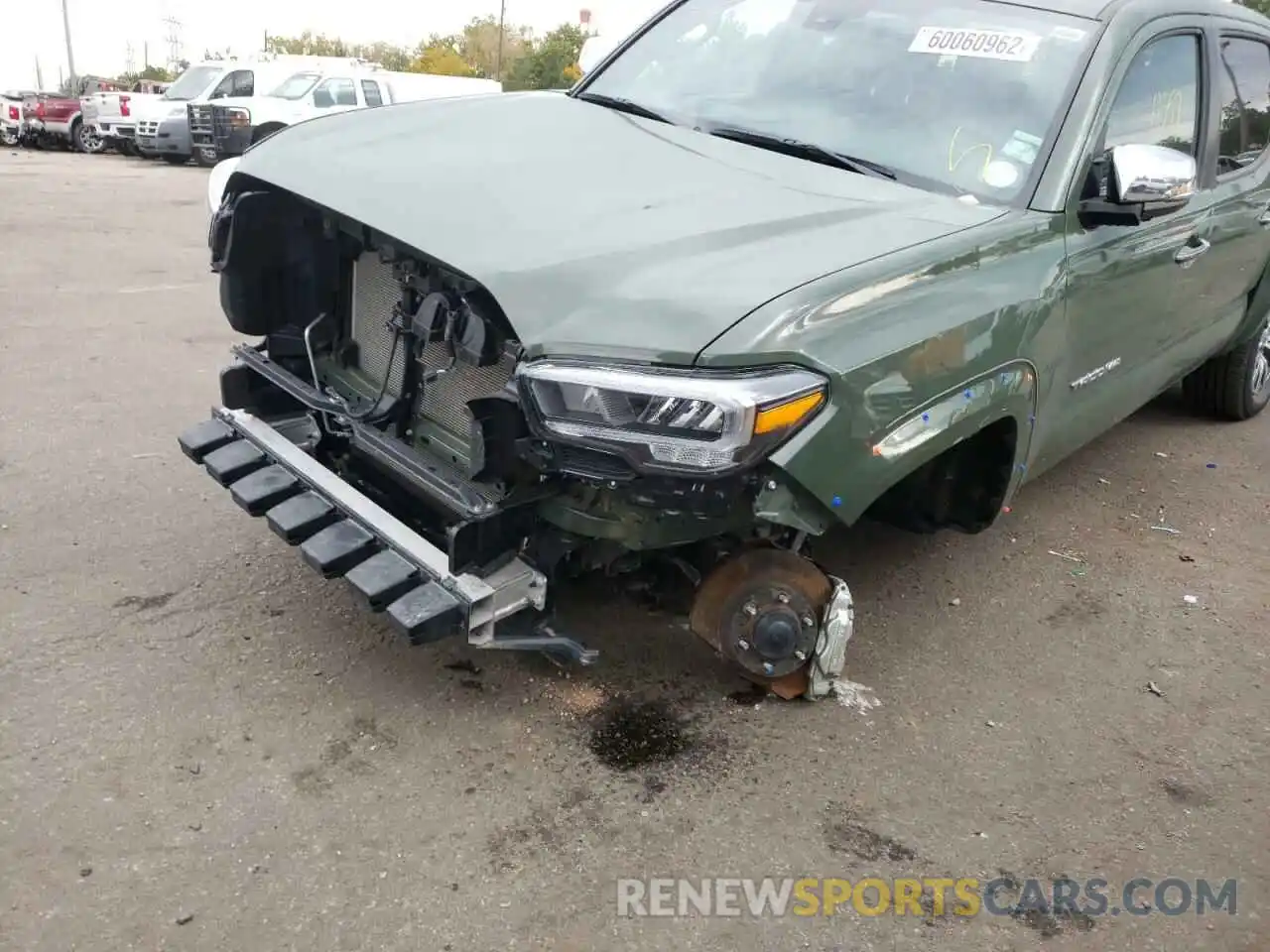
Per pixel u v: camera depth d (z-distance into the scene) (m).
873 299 2.61
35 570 3.62
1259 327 5.53
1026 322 3.03
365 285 3.24
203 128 17.56
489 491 2.72
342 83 17.89
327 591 3.58
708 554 2.92
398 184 2.92
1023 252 3.12
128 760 2.73
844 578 3.97
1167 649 3.66
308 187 3.00
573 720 3.00
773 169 3.26
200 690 3.03
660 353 2.35
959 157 3.38
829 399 2.45
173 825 2.53
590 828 2.61
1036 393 3.17
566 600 3.53
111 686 3.02
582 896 2.41
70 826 2.50
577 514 2.61
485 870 2.46
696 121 3.67
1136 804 2.86
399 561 2.75
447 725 2.95
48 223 10.92
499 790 2.72
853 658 3.45
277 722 2.92
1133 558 4.32
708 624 2.96
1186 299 4.28
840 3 3.93
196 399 5.47
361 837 2.53
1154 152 3.25
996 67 3.55
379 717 2.96
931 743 3.05
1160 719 3.26
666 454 2.36
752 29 3.99
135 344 6.42
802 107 3.62
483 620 2.66
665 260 2.60
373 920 2.30
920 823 2.73
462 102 3.84
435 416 3.00
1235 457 5.52
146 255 9.46
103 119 22.38
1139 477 5.19
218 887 2.36
